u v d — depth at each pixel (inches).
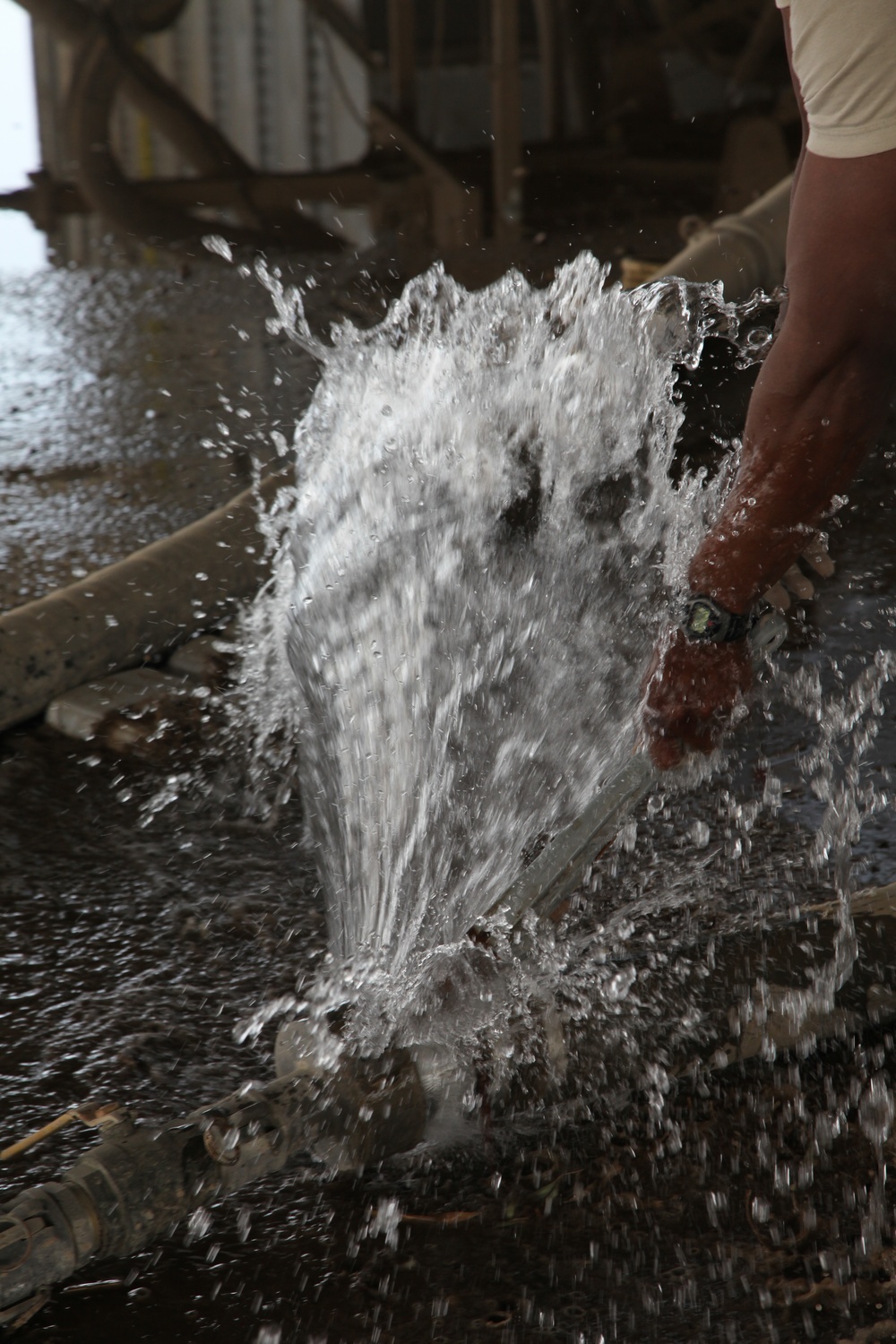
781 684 124.0
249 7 389.1
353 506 125.7
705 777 110.2
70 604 126.7
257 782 112.3
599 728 102.4
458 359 135.6
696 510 123.4
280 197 319.9
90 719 120.3
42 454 181.2
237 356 218.8
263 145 400.2
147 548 138.6
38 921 95.5
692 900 94.9
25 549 153.3
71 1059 82.4
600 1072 74.6
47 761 115.7
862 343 72.3
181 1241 69.5
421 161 333.4
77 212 310.7
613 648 110.7
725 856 100.3
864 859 100.0
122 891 98.7
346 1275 67.6
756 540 75.8
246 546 141.3
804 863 99.5
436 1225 70.3
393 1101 69.1
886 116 68.2
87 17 372.2
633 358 135.0
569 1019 76.1
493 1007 73.2
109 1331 64.9
